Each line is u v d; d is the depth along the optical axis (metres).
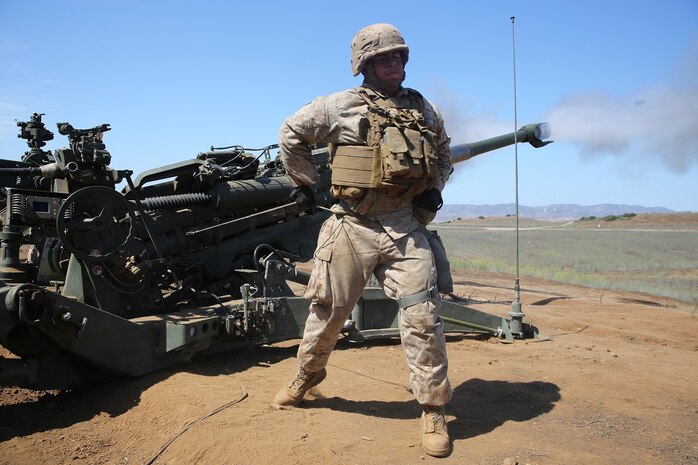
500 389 5.28
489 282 17.48
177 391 4.71
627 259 35.22
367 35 3.94
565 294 15.30
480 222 99.00
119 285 5.51
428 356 3.75
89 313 4.63
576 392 5.25
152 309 5.85
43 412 4.56
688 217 79.06
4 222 5.28
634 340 8.55
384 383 5.29
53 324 4.42
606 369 6.18
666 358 7.09
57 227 4.93
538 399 5.00
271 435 3.87
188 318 5.39
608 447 3.98
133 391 4.85
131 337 4.94
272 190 7.27
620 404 4.95
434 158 3.80
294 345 6.82
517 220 7.79
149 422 4.27
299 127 3.98
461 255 34.97
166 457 3.71
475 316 7.68
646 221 78.19
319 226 8.05
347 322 6.70
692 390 5.49
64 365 4.68
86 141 5.12
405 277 3.81
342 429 4.05
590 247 44.62
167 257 6.34
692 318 10.88
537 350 7.13
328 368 5.76
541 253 38.59
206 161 6.51
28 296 4.28
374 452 3.71
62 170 5.11
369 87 4.00
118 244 5.40
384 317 7.05
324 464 3.50
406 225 3.87
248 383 5.09
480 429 4.22
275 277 6.76
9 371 4.43
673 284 22.48
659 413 4.76
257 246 7.24
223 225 6.87
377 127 3.74
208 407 4.35
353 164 3.77
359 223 3.92
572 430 4.29
